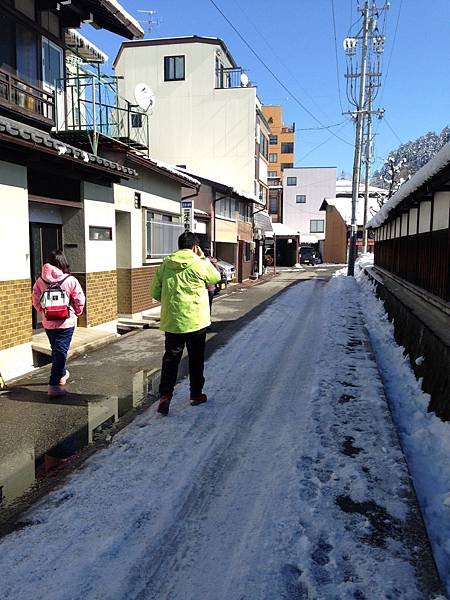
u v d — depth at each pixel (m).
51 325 5.54
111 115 11.59
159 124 28.97
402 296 9.64
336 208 55.12
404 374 6.56
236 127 28.36
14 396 5.72
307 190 65.31
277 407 5.18
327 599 2.39
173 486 3.52
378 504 3.21
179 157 28.91
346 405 5.12
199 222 20.33
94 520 3.11
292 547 2.79
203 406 5.24
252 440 4.32
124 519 3.12
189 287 4.97
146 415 5.01
